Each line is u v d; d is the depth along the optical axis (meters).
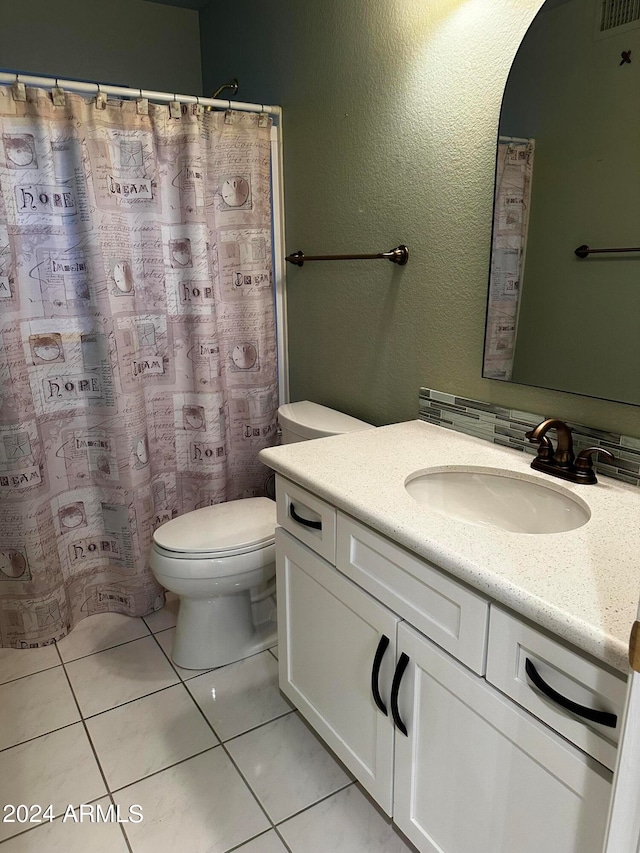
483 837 1.08
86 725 1.75
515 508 1.40
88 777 1.58
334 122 1.98
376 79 1.77
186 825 1.45
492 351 1.56
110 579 2.29
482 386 1.62
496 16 1.41
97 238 1.93
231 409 2.44
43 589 2.07
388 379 1.95
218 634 1.98
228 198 2.20
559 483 1.29
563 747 0.88
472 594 0.99
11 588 2.06
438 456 1.49
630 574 0.93
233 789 1.54
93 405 2.10
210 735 1.71
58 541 2.15
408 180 1.73
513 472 1.38
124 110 1.95
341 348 2.15
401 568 1.15
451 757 1.11
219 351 2.31
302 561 1.49
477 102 1.49
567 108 1.29
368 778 1.39
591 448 1.28
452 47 1.52
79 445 2.13
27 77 1.80
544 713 0.90
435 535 1.06
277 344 2.48
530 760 0.94
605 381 1.31
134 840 1.41
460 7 1.48
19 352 1.91
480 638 0.99
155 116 2.01
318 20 1.96
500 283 1.50
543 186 1.37
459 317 1.65
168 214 2.13
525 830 0.98
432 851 1.21
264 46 2.27
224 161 2.17
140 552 2.23
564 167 1.32
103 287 1.97
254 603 2.14
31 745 1.68
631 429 1.29
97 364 2.04
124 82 2.62
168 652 2.08
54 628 2.12
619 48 1.18
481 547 1.01
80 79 2.53
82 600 2.27
